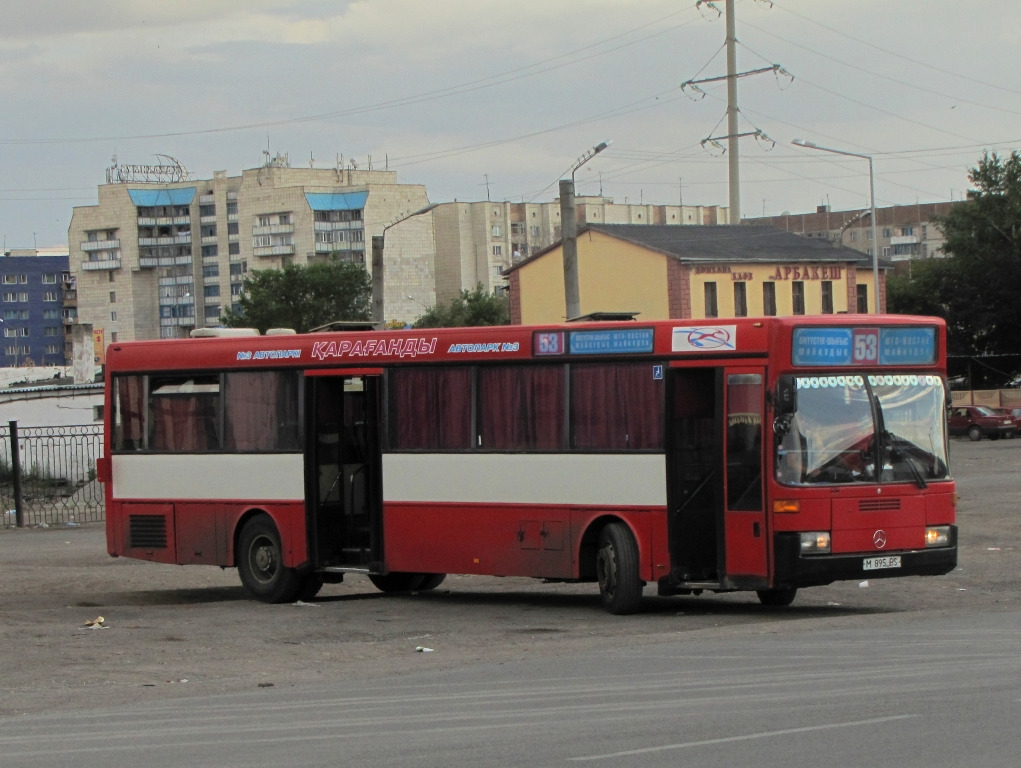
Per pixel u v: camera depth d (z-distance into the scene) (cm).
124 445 2194
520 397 1817
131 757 913
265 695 1202
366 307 9875
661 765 805
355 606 1970
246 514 2067
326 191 14688
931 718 918
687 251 7425
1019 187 9088
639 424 1712
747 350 1631
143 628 1722
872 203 6462
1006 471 4881
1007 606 1741
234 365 2077
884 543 1616
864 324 1647
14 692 1274
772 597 1859
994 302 9194
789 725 916
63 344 18850
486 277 16062
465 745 898
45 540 3272
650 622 1684
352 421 2053
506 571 1817
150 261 15412
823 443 1608
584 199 17025
